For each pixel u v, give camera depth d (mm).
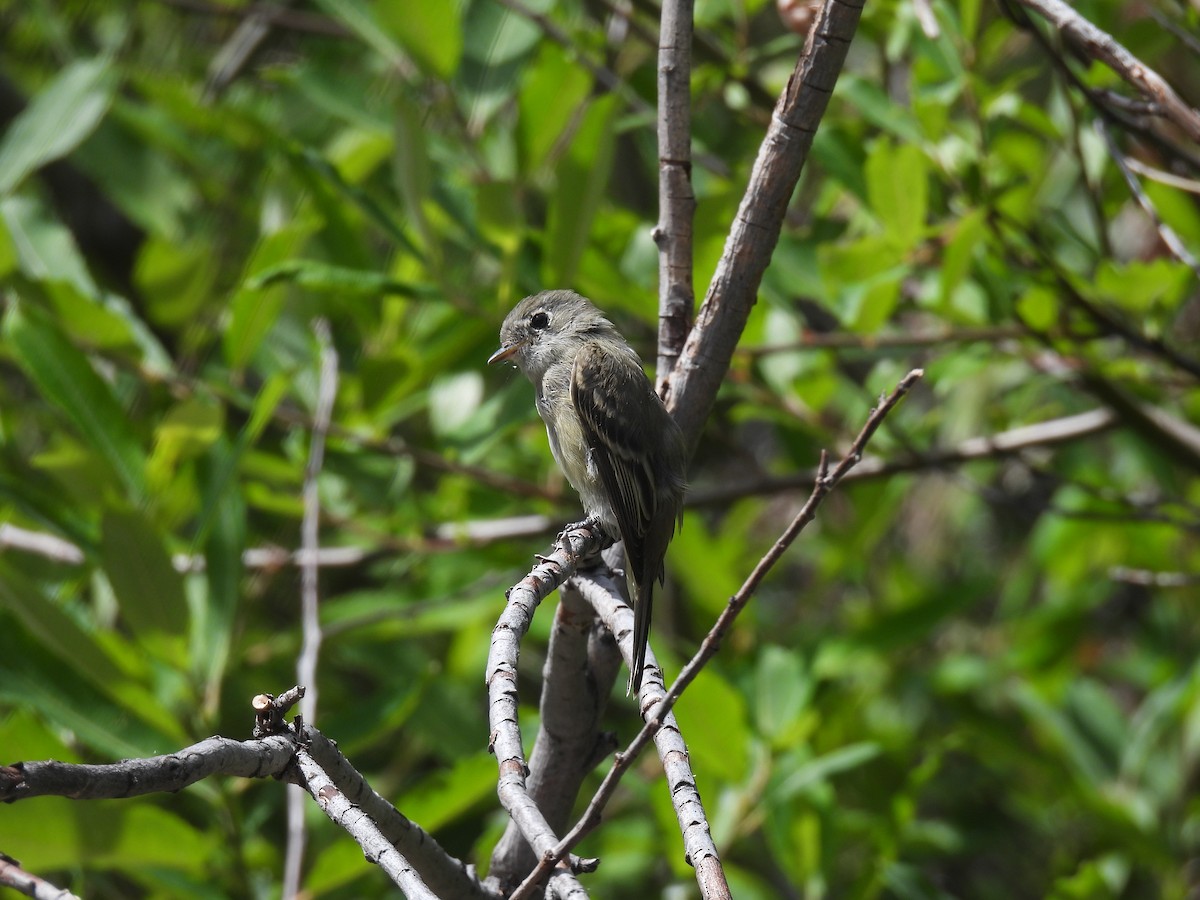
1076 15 6344
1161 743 12195
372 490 11039
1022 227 9578
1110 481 12977
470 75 10453
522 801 4531
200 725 8430
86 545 8844
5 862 3773
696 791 4676
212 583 8883
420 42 9516
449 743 11023
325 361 9625
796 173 6211
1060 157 12531
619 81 10438
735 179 10281
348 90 10922
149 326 13617
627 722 12336
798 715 9797
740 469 16109
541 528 10641
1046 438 10828
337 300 11250
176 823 7605
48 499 8930
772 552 4449
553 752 6484
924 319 12461
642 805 11938
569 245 9125
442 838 11703
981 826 13828
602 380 7930
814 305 12227
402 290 9125
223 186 13078
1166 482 12828
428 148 9133
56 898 3625
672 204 6664
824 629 12922
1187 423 12703
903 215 9266
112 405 9016
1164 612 13734
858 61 14289
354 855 7871
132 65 13914
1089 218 13117
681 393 6375
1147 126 8930
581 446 8219
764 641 12430
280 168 11852
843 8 5910
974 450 10867
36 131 10883
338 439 10258
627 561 7609
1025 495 16031
